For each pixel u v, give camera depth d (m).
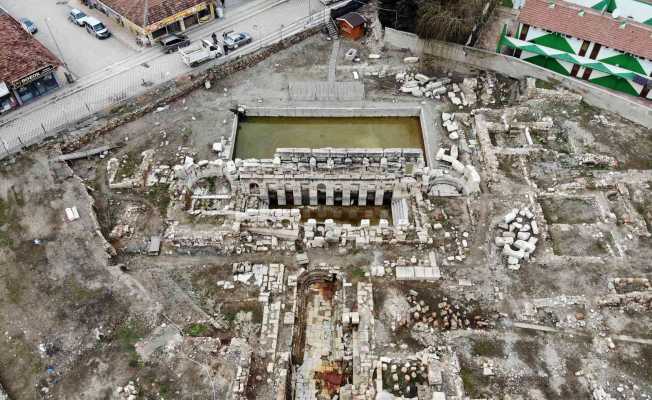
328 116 65.31
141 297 45.16
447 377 39.22
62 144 59.03
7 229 50.22
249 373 40.31
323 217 57.56
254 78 69.06
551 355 40.69
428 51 70.31
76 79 68.12
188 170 55.34
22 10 81.44
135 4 72.94
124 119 62.50
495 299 44.53
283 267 47.56
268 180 55.19
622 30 60.56
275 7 80.50
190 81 67.38
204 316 44.00
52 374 40.38
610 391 38.50
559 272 46.12
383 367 40.16
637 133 58.69
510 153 56.53
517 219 49.91
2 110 62.94
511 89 66.06
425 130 61.41
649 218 50.53
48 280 46.22
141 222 51.66
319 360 44.00
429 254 47.94
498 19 74.38
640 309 43.28
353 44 73.94
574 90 62.81
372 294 45.16
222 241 48.91
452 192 55.19
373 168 54.00
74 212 51.34
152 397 38.94
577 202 52.47
